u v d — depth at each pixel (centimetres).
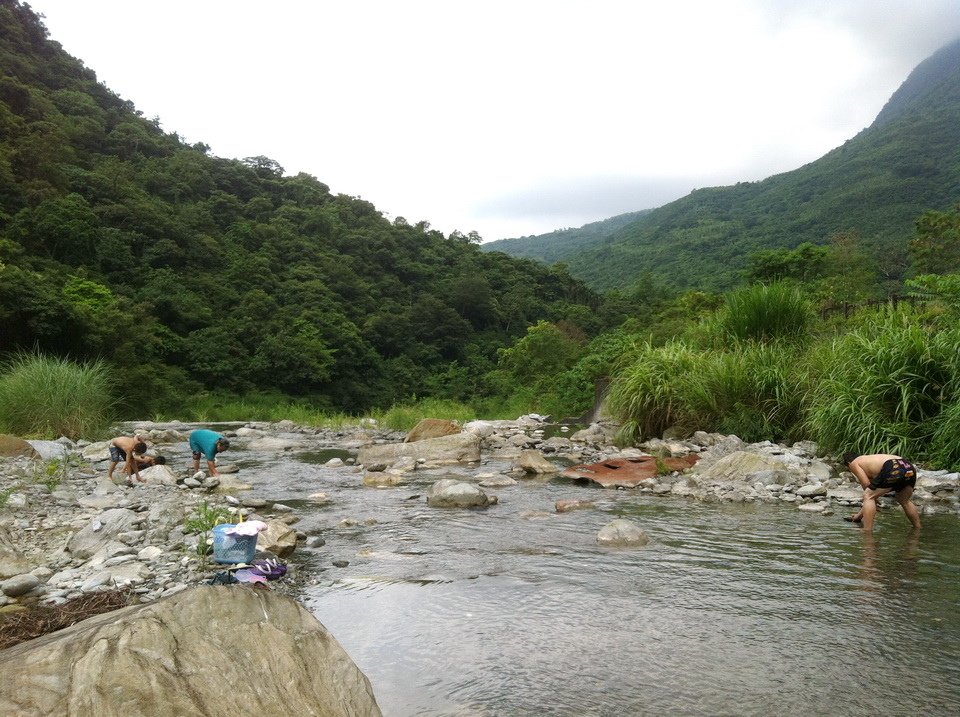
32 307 2886
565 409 2645
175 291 5328
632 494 849
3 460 972
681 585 489
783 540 607
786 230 13838
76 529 630
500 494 863
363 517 740
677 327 2270
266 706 244
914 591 465
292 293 6644
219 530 452
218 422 2653
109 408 1622
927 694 322
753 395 1192
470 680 346
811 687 331
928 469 849
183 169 7875
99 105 8212
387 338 7050
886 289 5953
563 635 402
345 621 430
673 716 306
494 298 8650
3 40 7544
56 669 222
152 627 246
